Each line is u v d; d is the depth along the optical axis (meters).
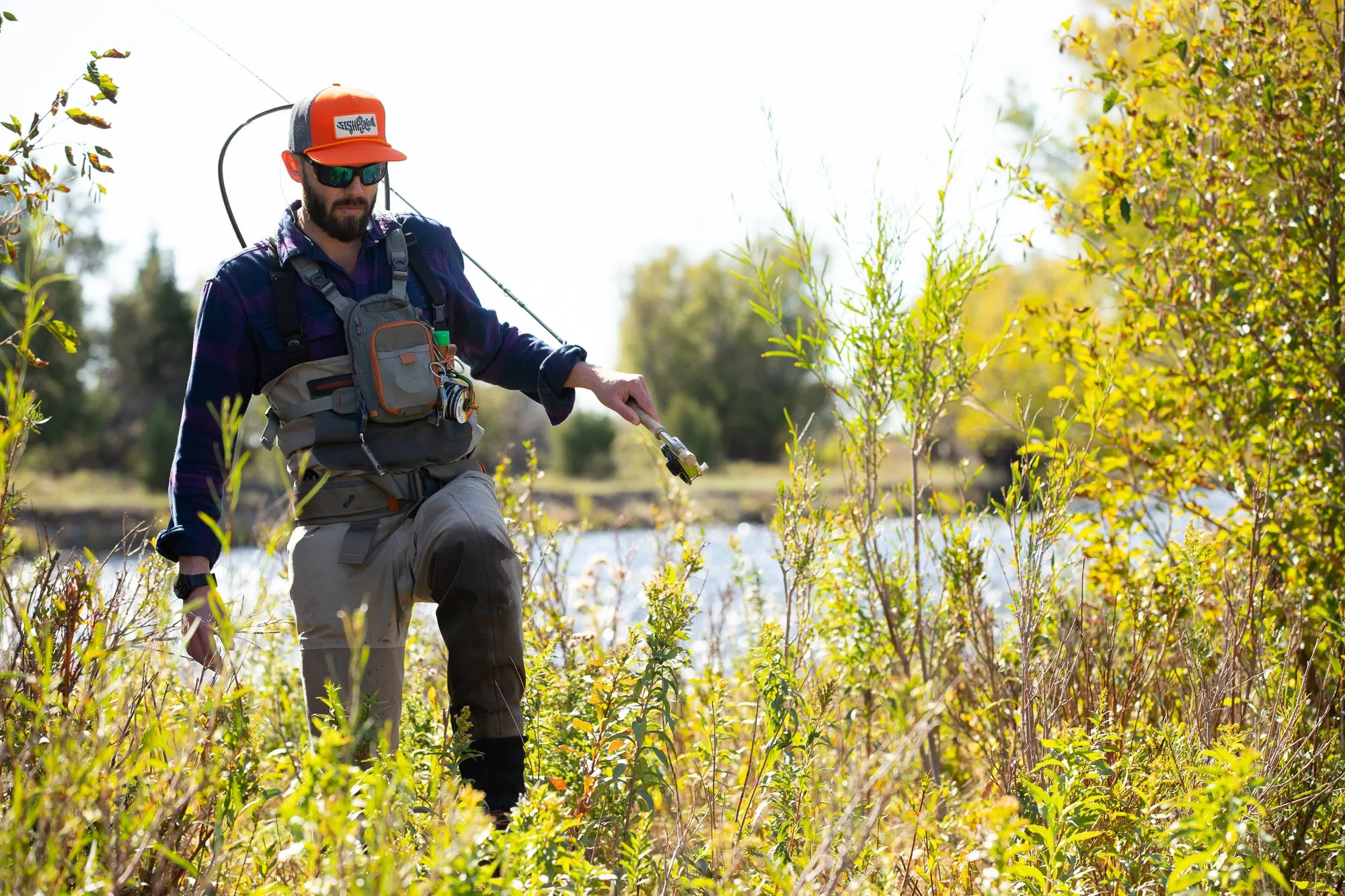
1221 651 7.62
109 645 4.91
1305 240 8.70
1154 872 5.08
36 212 4.43
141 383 115.56
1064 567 7.19
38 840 3.60
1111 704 6.99
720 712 6.53
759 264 8.70
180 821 4.24
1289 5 8.78
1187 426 9.12
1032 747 6.47
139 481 84.81
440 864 3.58
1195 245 8.88
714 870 5.14
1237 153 8.80
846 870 4.72
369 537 5.93
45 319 4.60
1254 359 8.53
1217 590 7.91
